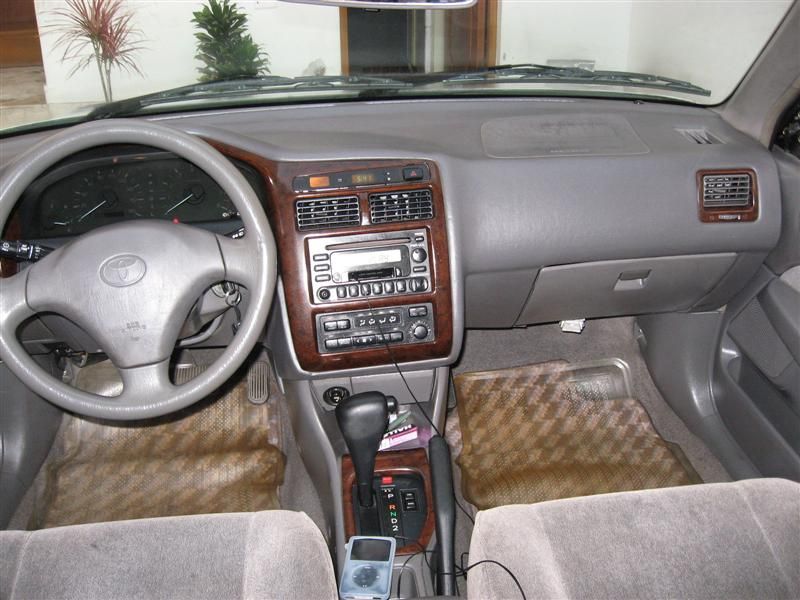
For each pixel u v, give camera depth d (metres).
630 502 1.06
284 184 1.46
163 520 1.02
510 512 1.09
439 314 1.52
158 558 0.95
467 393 2.10
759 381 1.79
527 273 1.66
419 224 1.49
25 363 1.18
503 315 1.86
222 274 1.24
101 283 1.18
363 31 5.12
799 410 1.63
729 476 1.87
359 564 1.29
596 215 1.60
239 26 5.04
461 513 1.82
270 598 0.90
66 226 1.53
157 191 1.53
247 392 2.07
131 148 1.47
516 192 1.57
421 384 1.67
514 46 5.97
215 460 1.91
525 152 1.61
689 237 1.64
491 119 1.74
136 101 1.63
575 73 1.75
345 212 1.47
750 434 1.83
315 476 1.75
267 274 1.24
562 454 1.92
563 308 1.85
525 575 0.97
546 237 1.59
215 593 0.91
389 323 1.51
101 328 1.19
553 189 1.58
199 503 1.81
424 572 1.47
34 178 1.18
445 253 1.50
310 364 1.53
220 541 0.98
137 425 1.99
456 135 1.66
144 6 4.85
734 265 1.73
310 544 1.01
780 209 1.64
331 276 1.47
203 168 1.23
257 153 1.47
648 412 2.08
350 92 1.71
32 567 0.94
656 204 1.61
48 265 1.20
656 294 1.81
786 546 0.96
